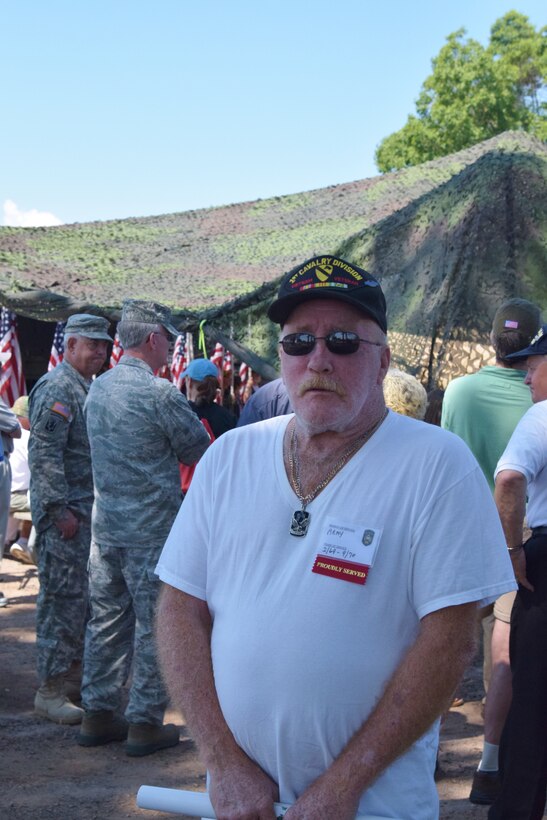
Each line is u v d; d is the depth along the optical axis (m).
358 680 1.71
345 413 1.80
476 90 27.80
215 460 1.96
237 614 1.82
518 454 3.29
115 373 4.46
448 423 4.22
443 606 1.70
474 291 6.07
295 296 1.84
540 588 3.23
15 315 10.12
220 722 1.82
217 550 1.89
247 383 11.02
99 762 4.36
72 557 4.87
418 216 6.50
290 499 1.83
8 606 7.34
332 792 1.65
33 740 4.62
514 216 6.14
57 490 4.76
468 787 3.98
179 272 10.52
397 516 1.75
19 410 8.80
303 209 13.03
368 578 1.73
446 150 27.89
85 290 9.55
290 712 1.74
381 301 1.90
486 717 3.78
